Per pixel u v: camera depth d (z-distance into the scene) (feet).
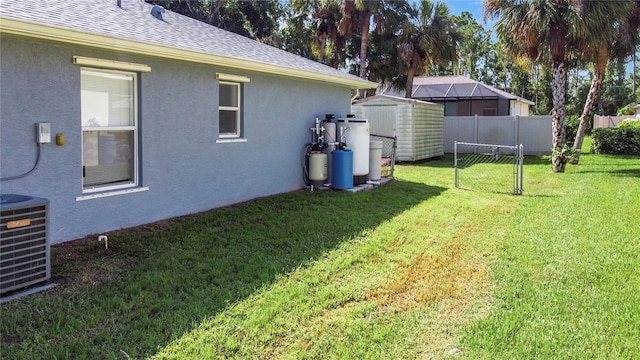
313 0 76.18
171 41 20.88
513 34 41.22
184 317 11.78
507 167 46.91
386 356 10.23
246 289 13.75
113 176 19.83
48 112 16.75
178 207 22.63
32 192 16.44
